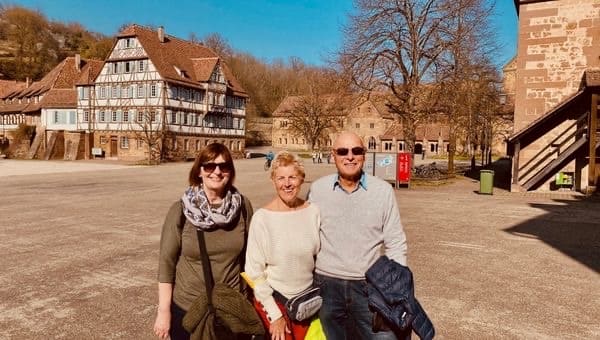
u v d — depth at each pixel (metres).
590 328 4.99
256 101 98.12
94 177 27.14
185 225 2.96
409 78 24.73
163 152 45.62
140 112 47.19
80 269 7.27
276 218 3.07
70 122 53.31
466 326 5.02
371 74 24.38
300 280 3.06
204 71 51.66
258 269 3.00
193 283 2.94
